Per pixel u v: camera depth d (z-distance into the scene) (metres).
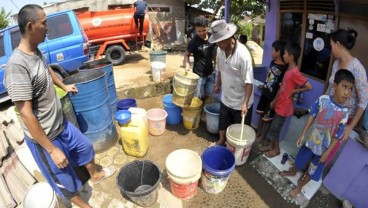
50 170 2.01
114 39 7.05
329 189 2.57
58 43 4.97
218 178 2.40
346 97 2.01
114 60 7.10
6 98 4.87
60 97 2.51
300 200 2.52
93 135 3.10
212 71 3.88
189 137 3.60
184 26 11.80
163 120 3.54
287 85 2.63
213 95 4.02
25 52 1.70
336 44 2.15
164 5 11.90
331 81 2.37
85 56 5.37
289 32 3.94
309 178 2.45
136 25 7.14
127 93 4.99
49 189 2.11
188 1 11.39
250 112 3.00
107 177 2.81
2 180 2.54
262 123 3.37
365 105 2.05
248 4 8.93
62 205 2.48
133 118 3.07
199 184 2.70
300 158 2.49
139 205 2.44
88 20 6.57
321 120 2.18
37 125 1.72
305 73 3.80
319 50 3.48
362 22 2.91
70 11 5.17
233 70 2.66
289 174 2.77
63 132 2.09
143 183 2.69
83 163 2.43
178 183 2.32
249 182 2.76
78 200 2.27
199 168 2.34
